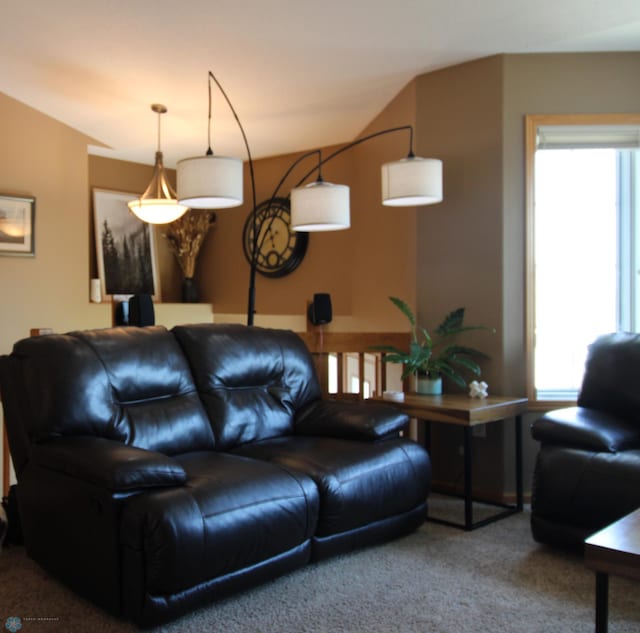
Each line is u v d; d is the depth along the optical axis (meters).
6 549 2.80
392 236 4.41
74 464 2.18
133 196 6.20
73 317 5.11
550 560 2.73
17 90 4.36
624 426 2.92
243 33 3.36
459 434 3.80
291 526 2.37
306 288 5.64
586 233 3.80
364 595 2.37
